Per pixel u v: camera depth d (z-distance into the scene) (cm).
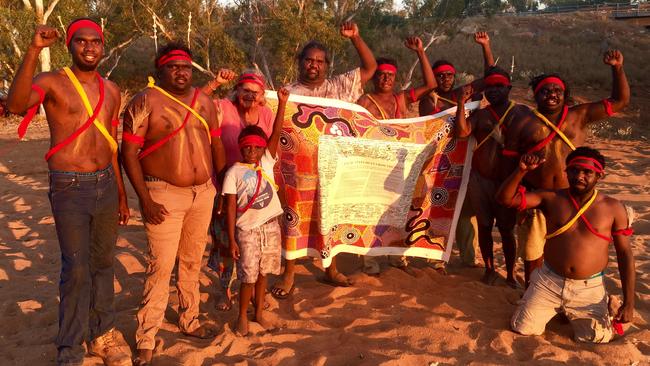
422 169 609
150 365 448
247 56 2894
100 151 409
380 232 614
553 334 505
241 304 498
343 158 580
